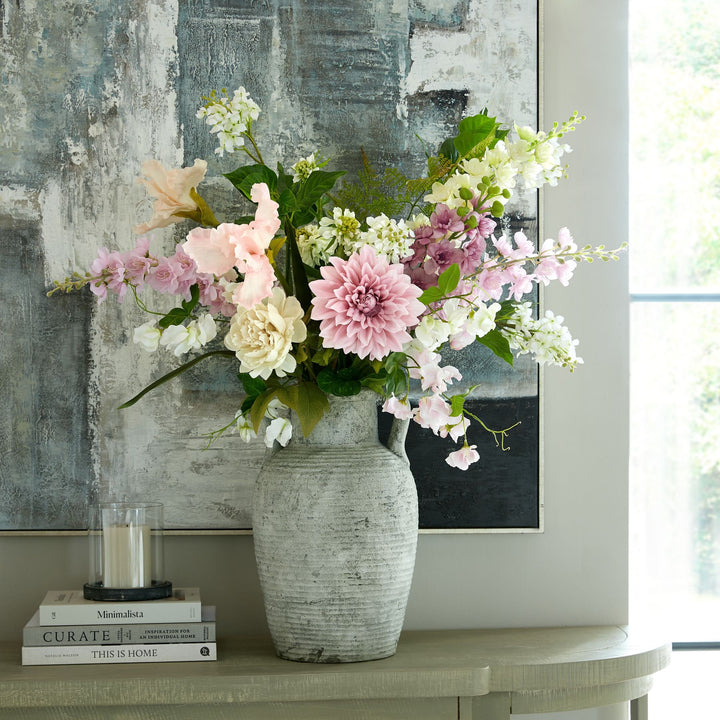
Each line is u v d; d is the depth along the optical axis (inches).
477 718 54.7
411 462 65.9
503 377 66.3
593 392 67.4
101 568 57.7
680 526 75.8
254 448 65.0
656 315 76.2
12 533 63.6
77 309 64.1
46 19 64.2
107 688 50.8
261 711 52.2
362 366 53.8
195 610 55.8
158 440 64.6
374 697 52.0
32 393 63.9
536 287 66.4
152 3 64.8
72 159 64.2
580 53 67.7
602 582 67.3
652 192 76.4
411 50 66.2
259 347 47.3
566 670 54.7
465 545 66.7
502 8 66.6
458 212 50.5
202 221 53.8
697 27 76.3
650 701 75.7
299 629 54.3
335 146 65.7
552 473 67.2
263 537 54.7
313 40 65.7
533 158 52.1
